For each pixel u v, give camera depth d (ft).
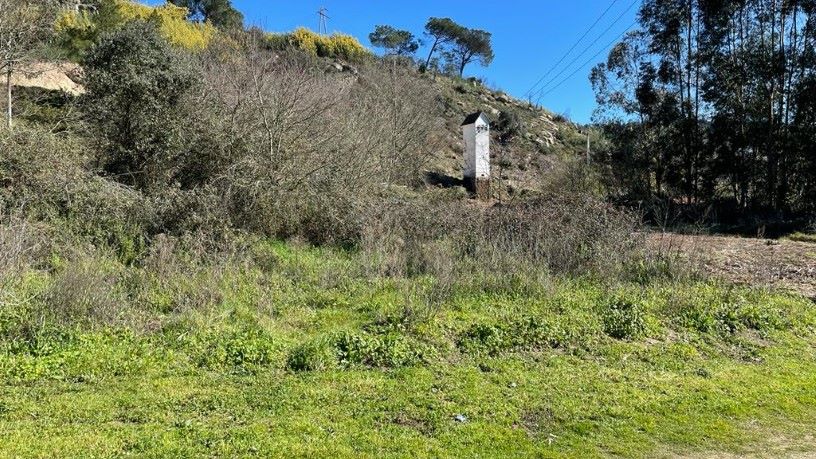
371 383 17.51
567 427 15.24
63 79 57.67
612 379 18.99
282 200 39.83
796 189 69.10
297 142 44.57
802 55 65.87
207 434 13.44
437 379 18.21
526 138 123.95
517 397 16.96
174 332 20.92
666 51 77.41
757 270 35.88
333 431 14.11
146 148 42.09
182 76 44.24
